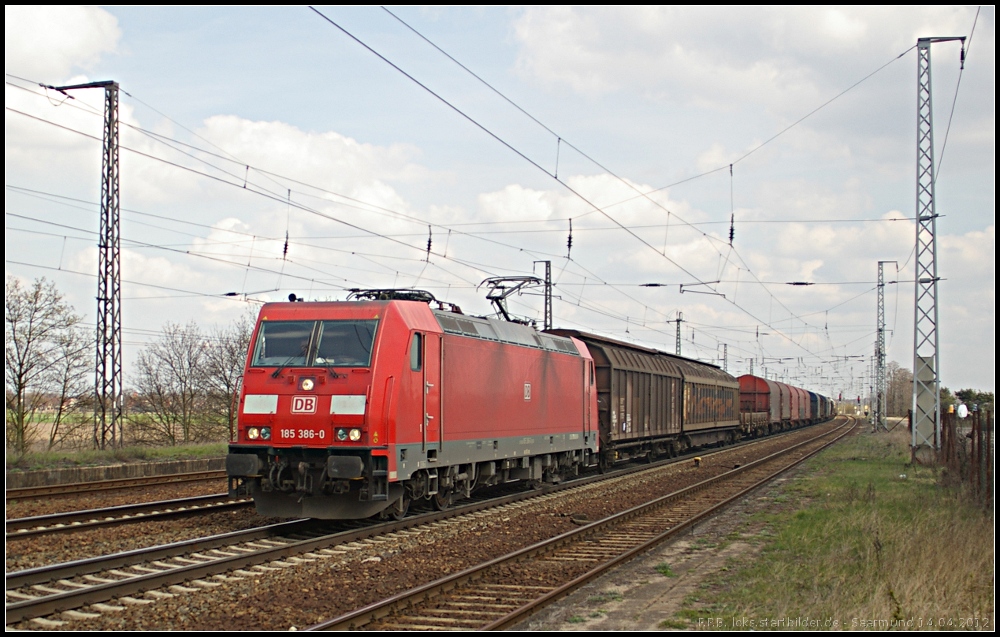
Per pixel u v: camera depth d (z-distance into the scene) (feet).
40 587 31.01
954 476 68.39
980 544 38.83
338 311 47.70
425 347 49.62
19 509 52.26
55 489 59.67
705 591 33.58
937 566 34.37
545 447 68.90
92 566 33.65
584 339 89.51
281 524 45.19
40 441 106.11
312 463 44.75
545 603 30.99
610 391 89.61
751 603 31.09
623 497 67.05
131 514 51.31
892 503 57.41
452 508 55.21
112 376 83.30
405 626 27.55
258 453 46.03
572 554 41.70
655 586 34.53
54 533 42.27
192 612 28.37
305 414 45.19
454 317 54.95
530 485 70.64
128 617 27.55
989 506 49.29
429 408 49.80
